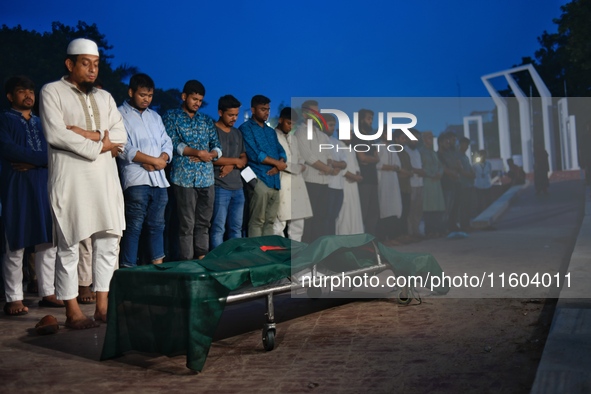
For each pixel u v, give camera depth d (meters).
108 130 5.10
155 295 3.93
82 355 4.21
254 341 4.39
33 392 3.49
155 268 4.16
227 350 4.19
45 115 4.80
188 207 6.70
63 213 4.88
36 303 6.12
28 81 5.73
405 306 5.20
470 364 3.63
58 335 4.79
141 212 6.21
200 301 3.77
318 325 4.74
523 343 3.98
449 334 4.27
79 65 4.93
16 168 5.53
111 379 3.69
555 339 3.78
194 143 6.71
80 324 4.97
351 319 4.87
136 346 4.02
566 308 4.48
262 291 4.10
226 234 7.37
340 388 3.35
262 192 7.36
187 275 3.78
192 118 6.77
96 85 6.38
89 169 4.91
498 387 3.25
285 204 7.75
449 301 5.21
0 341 4.63
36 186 5.58
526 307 4.89
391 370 3.59
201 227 6.94
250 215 7.46
